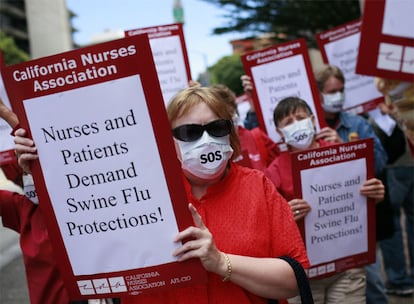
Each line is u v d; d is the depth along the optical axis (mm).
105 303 2418
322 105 3980
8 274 5875
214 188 1917
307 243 2760
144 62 1698
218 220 1872
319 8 15234
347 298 2941
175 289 1851
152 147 1741
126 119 1733
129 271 1787
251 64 3986
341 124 4023
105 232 1789
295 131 3135
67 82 1729
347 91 4594
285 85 3980
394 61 3176
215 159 1879
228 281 1856
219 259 1734
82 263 1812
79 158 1769
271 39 17016
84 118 1745
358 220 2830
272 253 1899
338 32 4590
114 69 1707
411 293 4750
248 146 3557
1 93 2773
